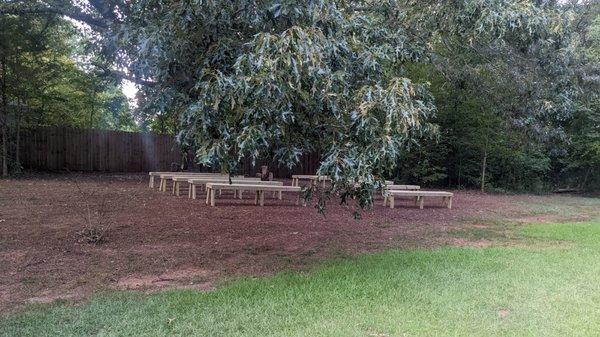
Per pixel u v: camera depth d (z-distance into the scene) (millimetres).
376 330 3820
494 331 3846
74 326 3740
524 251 7105
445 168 18812
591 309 4426
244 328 3779
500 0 6527
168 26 4184
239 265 5902
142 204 10328
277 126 4059
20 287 4758
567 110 10961
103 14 8195
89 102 19609
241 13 4332
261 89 3652
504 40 8812
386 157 4379
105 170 19688
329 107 4258
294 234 7906
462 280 5355
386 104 4090
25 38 14562
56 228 7320
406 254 6660
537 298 4750
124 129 24906
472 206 13625
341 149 4426
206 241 7066
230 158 4137
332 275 5406
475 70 11469
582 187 22297
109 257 5953
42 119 18312
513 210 13156
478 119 17516
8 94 15742
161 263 5828
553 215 12523
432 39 7883
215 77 3916
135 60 4523
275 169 20641
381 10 6598
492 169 20438
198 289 4898
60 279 5047
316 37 3877
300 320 3977
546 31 7617
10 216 8156
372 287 4934
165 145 20828
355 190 4781
